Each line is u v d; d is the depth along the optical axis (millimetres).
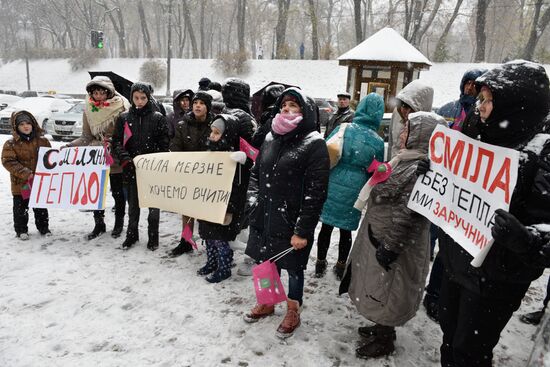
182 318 3039
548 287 3184
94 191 4316
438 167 2209
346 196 3451
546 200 1565
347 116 5668
